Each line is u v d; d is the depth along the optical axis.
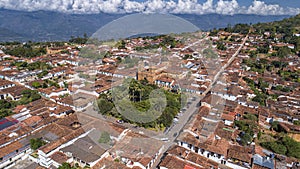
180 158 37.97
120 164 34.47
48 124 48.97
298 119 51.62
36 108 54.88
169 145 41.84
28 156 39.84
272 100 62.78
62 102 58.06
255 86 76.12
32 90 67.50
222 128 46.19
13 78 80.50
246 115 52.91
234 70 83.19
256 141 45.25
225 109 53.31
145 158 36.09
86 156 35.94
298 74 84.38
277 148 41.56
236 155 38.41
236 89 64.12
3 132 43.94
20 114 51.56
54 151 38.31
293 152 40.66
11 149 38.66
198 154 39.84
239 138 44.69
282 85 74.44
